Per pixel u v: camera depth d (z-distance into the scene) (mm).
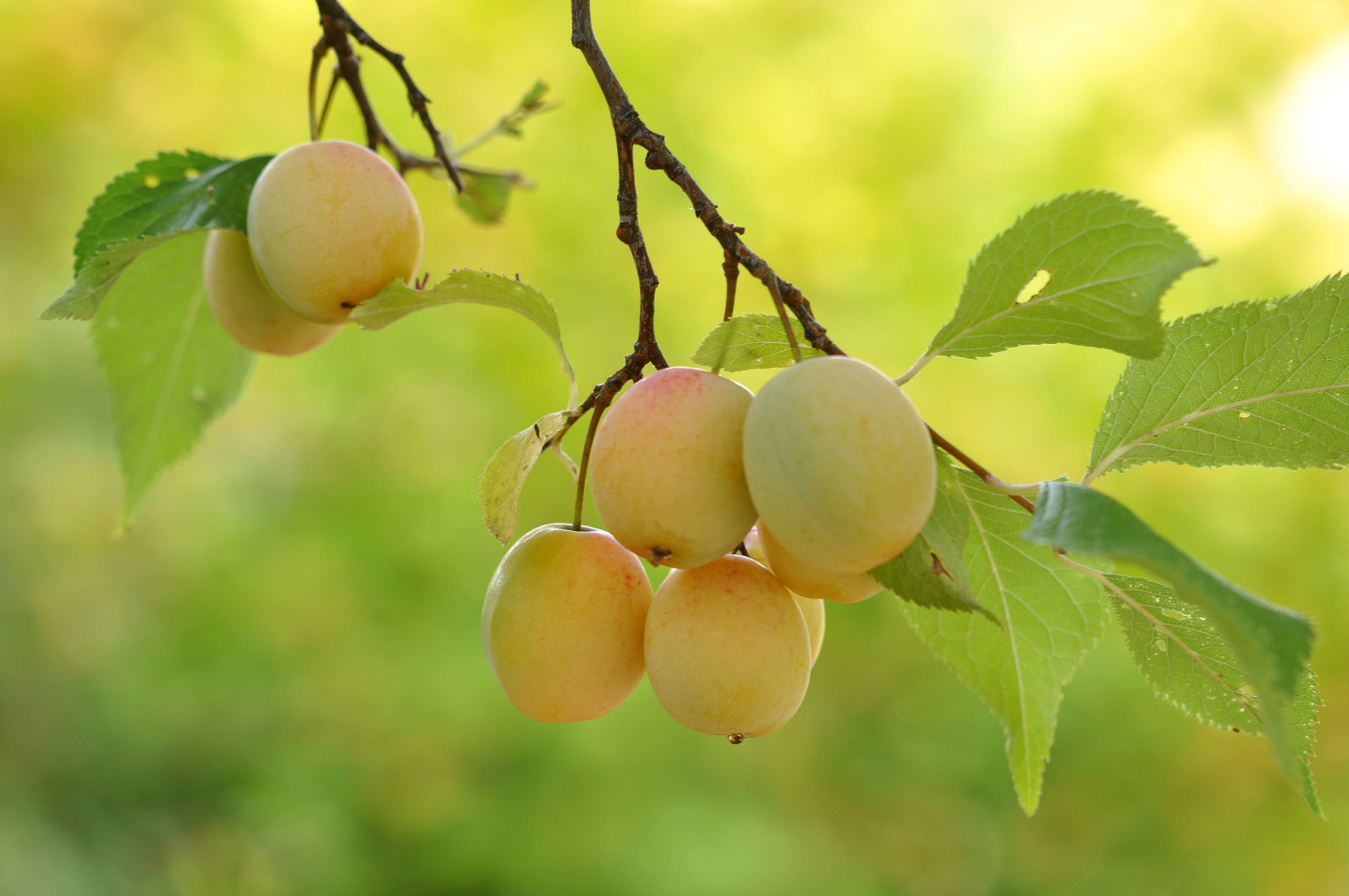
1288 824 1581
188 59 1637
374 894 1462
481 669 1416
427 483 1549
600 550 617
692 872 1340
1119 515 574
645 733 1433
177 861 1641
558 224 1613
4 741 1641
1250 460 618
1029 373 1597
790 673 605
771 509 585
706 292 1633
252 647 1511
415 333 1542
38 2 1598
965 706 1549
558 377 1543
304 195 640
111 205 671
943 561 595
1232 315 611
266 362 1524
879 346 1600
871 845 1662
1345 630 1522
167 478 1635
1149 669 629
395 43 1654
